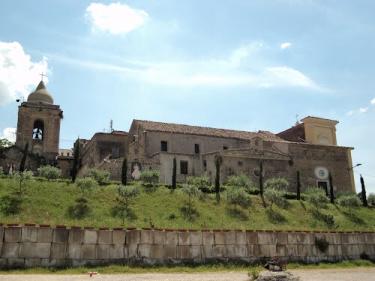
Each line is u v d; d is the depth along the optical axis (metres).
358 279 24.80
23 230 25.20
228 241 30.52
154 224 31.67
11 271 23.73
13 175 38.62
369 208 48.34
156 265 27.67
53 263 25.38
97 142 69.00
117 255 27.03
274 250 31.91
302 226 37.94
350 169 65.69
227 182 50.66
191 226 32.31
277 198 42.22
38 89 82.19
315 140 71.38
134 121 64.69
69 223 29.12
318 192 47.69
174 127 62.66
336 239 34.94
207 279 22.89
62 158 77.38
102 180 42.47
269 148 61.25
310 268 31.28
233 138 64.06
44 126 77.75
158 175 44.75
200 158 57.31
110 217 32.47
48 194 34.69
